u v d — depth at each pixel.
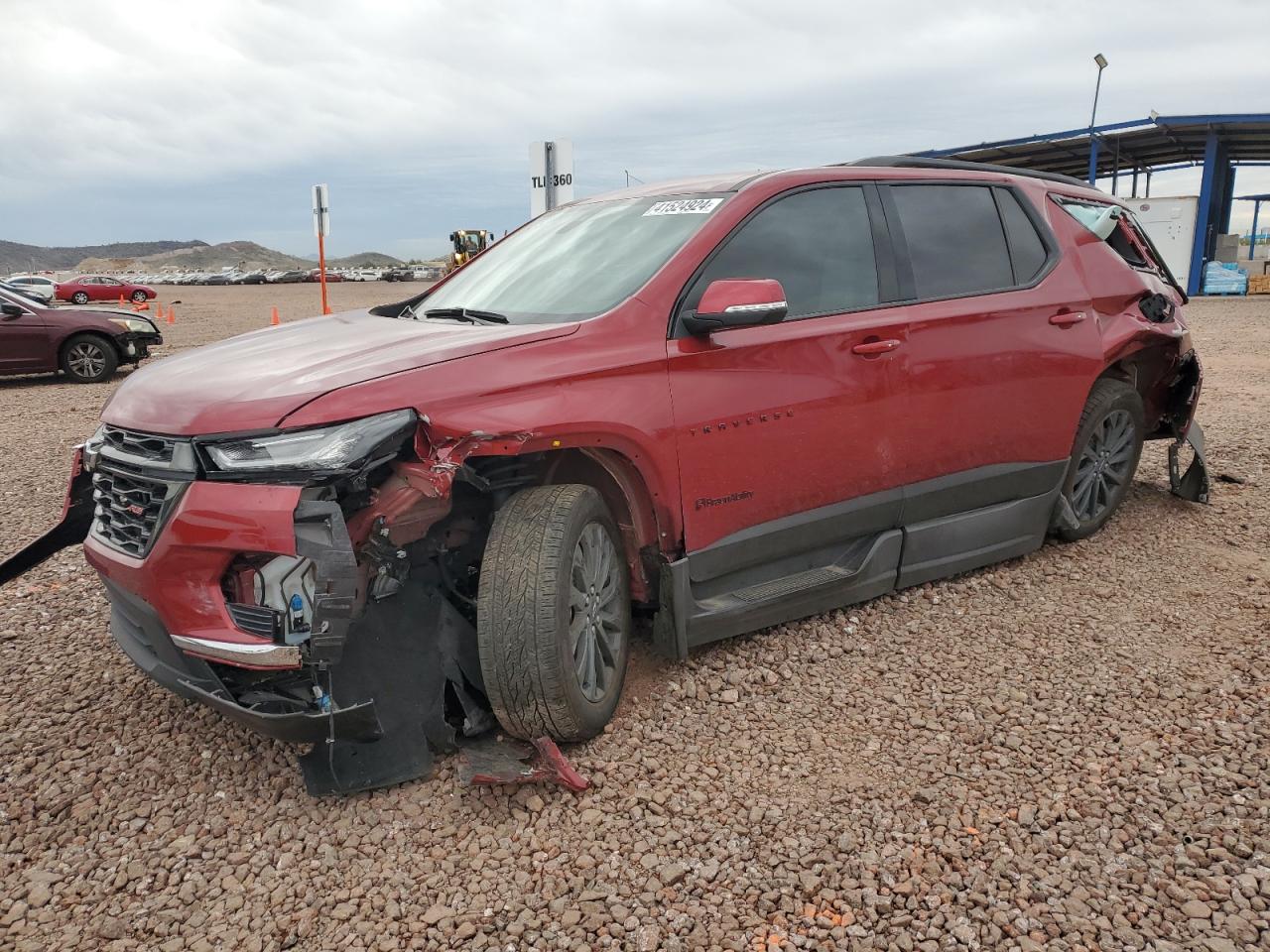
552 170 9.60
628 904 2.43
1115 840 2.64
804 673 3.65
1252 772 2.95
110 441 3.02
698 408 3.32
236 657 2.64
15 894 2.51
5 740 3.27
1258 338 16.39
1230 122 30.27
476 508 3.25
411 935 2.34
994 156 37.81
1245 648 3.82
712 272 3.48
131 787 2.98
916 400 3.97
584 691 3.06
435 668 2.99
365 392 2.70
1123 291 4.87
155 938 2.35
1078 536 5.03
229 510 2.57
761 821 2.76
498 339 3.02
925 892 2.45
